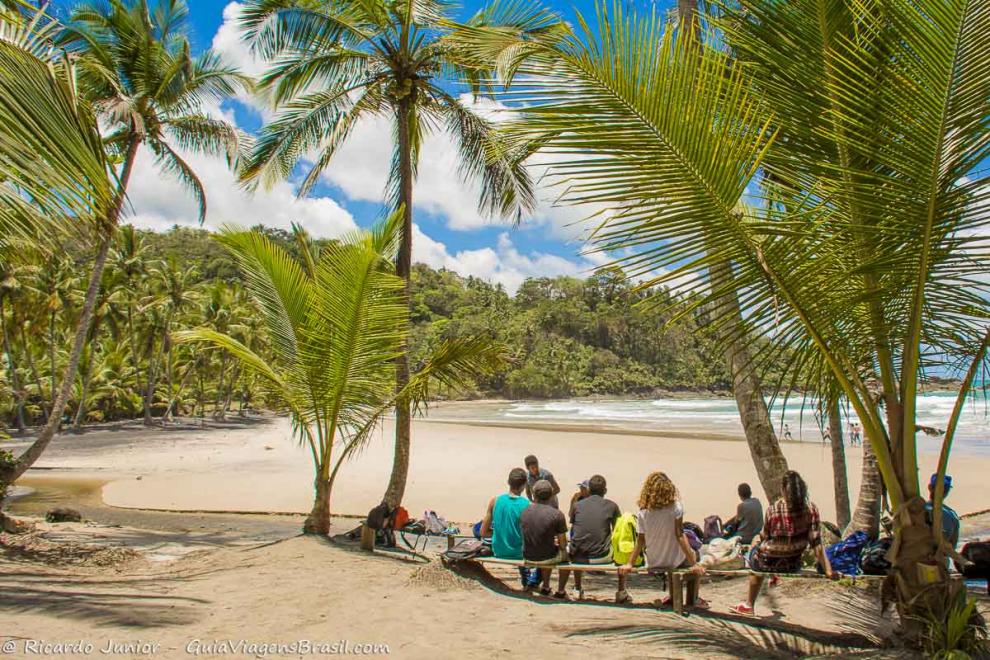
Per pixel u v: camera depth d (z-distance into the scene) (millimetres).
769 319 3045
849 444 25250
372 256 6551
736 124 2633
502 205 10320
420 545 8336
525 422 46625
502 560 4852
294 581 5016
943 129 2514
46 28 2637
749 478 17594
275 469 19891
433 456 23719
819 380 3523
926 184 2629
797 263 2834
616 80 2504
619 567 4465
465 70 9359
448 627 3846
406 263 9477
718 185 2615
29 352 35750
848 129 2646
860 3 2639
